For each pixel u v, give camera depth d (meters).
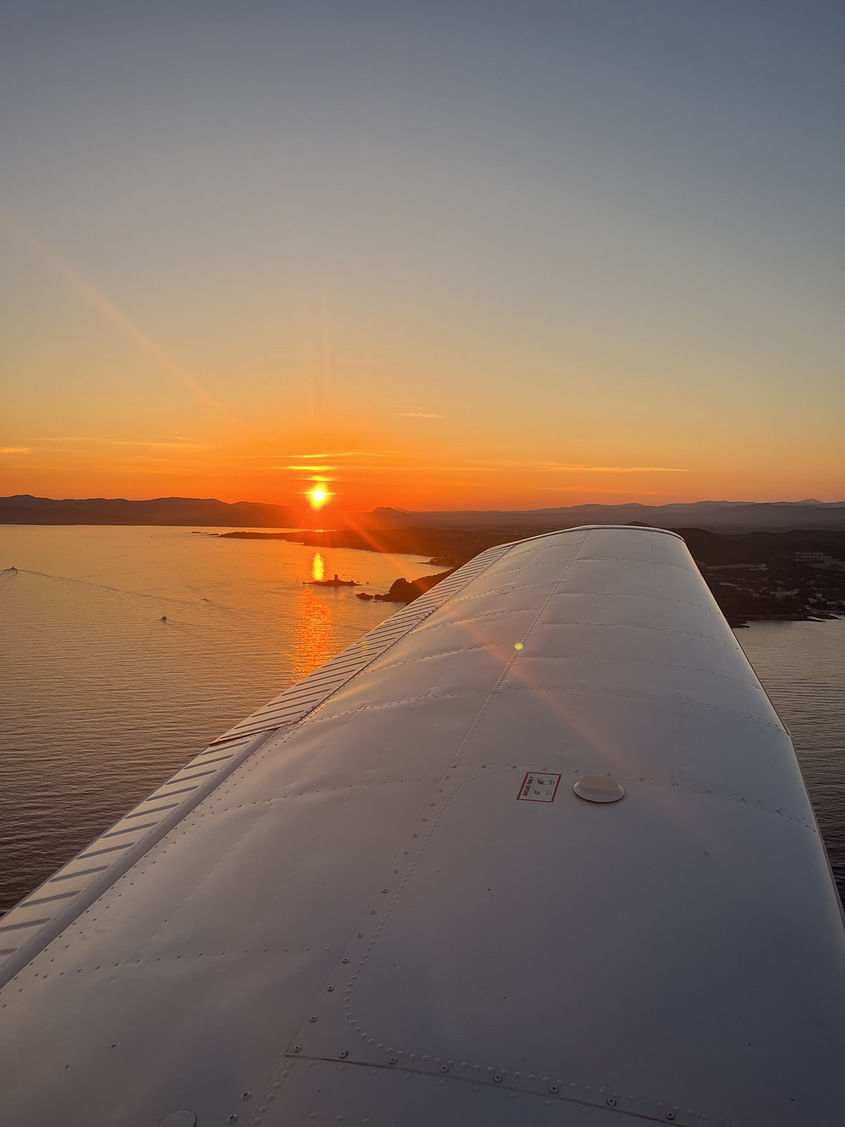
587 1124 2.93
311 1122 2.98
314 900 4.43
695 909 4.17
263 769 6.71
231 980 3.85
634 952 3.83
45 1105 3.19
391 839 5.00
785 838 5.01
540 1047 3.28
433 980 3.70
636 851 4.67
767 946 3.94
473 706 7.17
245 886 4.69
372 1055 3.29
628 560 13.31
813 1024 3.46
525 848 4.73
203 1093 3.16
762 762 6.05
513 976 3.69
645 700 7.05
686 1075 3.15
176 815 6.04
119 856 5.48
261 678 125.00
